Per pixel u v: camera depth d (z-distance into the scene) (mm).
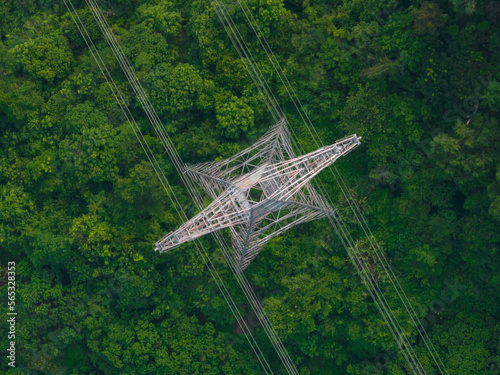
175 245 60375
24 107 75562
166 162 75938
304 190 74125
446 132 72438
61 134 75562
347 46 74188
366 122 73375
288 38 74312
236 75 73500
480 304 74000
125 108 75375
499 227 68938
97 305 77375
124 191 71562
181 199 75688
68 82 74938
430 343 74562
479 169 68375
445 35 69438
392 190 75750
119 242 74250
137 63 73625
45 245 75188
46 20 77812
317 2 75875
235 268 75312
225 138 75500
